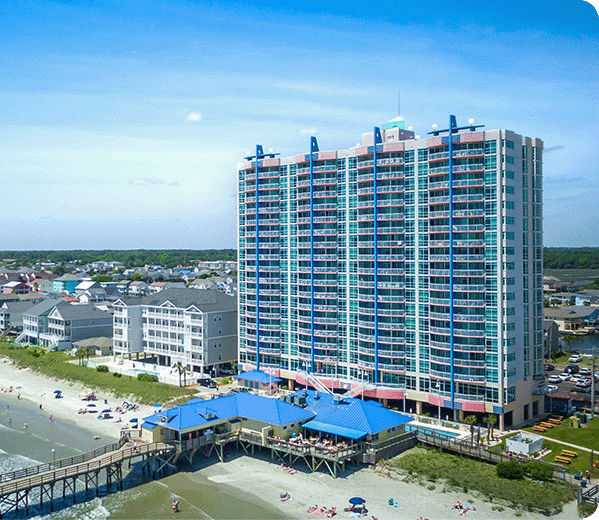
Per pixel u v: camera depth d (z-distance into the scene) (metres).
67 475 74.50
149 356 161.62
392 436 87.81
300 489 75.38
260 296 126.00
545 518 64.94
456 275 96.50
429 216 100.00
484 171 94.25
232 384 128.25
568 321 196.12
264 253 125.06
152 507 71.81
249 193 127.31
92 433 101.06
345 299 113.06
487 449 81.81
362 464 82.81
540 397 101.06
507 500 69.44
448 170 97.19
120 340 156.00
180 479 80.12
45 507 72.94
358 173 109.88
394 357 104.62
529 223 98.38
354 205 110.88
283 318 123.81
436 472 78.31
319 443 84.38
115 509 71.69
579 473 73.56
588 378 129.38
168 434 86.06
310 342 116.94
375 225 106.31
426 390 101.88
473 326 94.94
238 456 88.38
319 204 114.94
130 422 106.06
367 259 107.94
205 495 74.62
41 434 100.88
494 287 93.19
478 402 93.88
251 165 125.94
